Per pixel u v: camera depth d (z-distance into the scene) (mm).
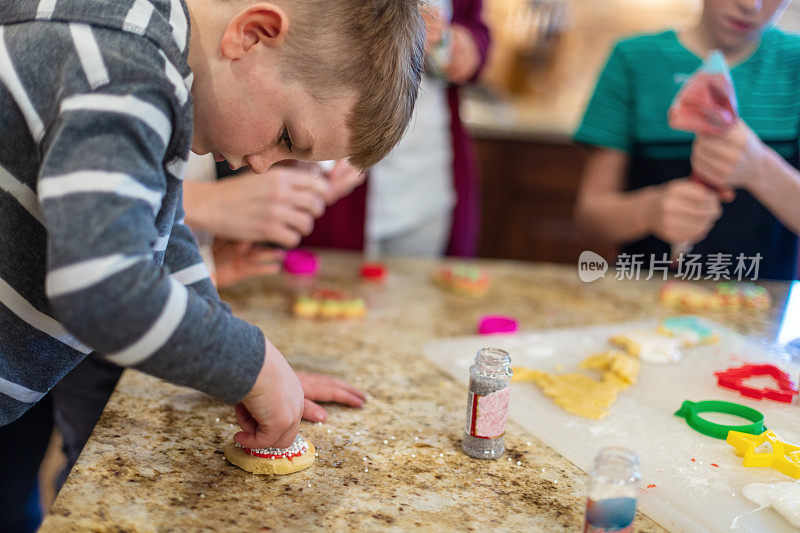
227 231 1323
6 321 802
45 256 781
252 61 755
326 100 780
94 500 739
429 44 1454
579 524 768
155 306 645
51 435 1188
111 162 639
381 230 2068
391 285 1639
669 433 971
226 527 712
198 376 683
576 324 1441
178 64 728
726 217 1359
